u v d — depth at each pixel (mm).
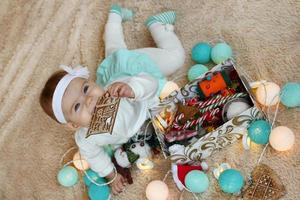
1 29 1791
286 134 1301
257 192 1319
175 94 1395
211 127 1390
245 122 1341
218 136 1337
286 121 1389
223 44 1482
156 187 1346
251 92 1353
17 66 1723
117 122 1372
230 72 1393
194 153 1356
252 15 1555
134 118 1381
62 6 1759
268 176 1331
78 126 1370
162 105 1408
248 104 1353
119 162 1428
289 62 1462
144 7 1678
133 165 1471
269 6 1549
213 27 1581
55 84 1325
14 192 1545
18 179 1559
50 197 1504
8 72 1722
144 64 1456
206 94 1399
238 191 1327
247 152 1388
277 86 1374
